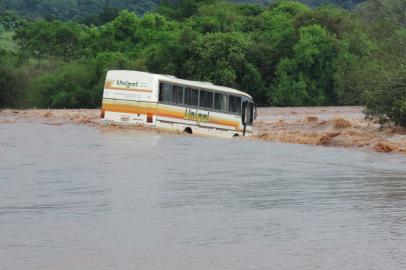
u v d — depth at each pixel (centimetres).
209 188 2894
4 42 19750
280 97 14338
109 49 16425
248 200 2595
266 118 10331
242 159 4106
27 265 1661
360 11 15950
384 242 1895
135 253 1778
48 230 2050
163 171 3469
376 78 6475
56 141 5081
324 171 3556
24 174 3316
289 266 1653
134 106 5997
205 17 17000
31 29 17175
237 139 5816
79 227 2094
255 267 1645
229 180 3159
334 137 5766
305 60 14350
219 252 1788
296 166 3784
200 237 1959
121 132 5819
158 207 2436
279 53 15000
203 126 6319
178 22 17838
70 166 3641
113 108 6066
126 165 3700
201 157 4175
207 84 6400
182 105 6147
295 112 12131
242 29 17162
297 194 2744
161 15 18050
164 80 6009
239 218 2239
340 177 3303
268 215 2289
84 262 1691
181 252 1791
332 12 15962
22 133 5794
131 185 2966
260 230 2052
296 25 15975
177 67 14850
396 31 7006
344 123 7419
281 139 5947
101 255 1758
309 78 14462
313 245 1861
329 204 2511
